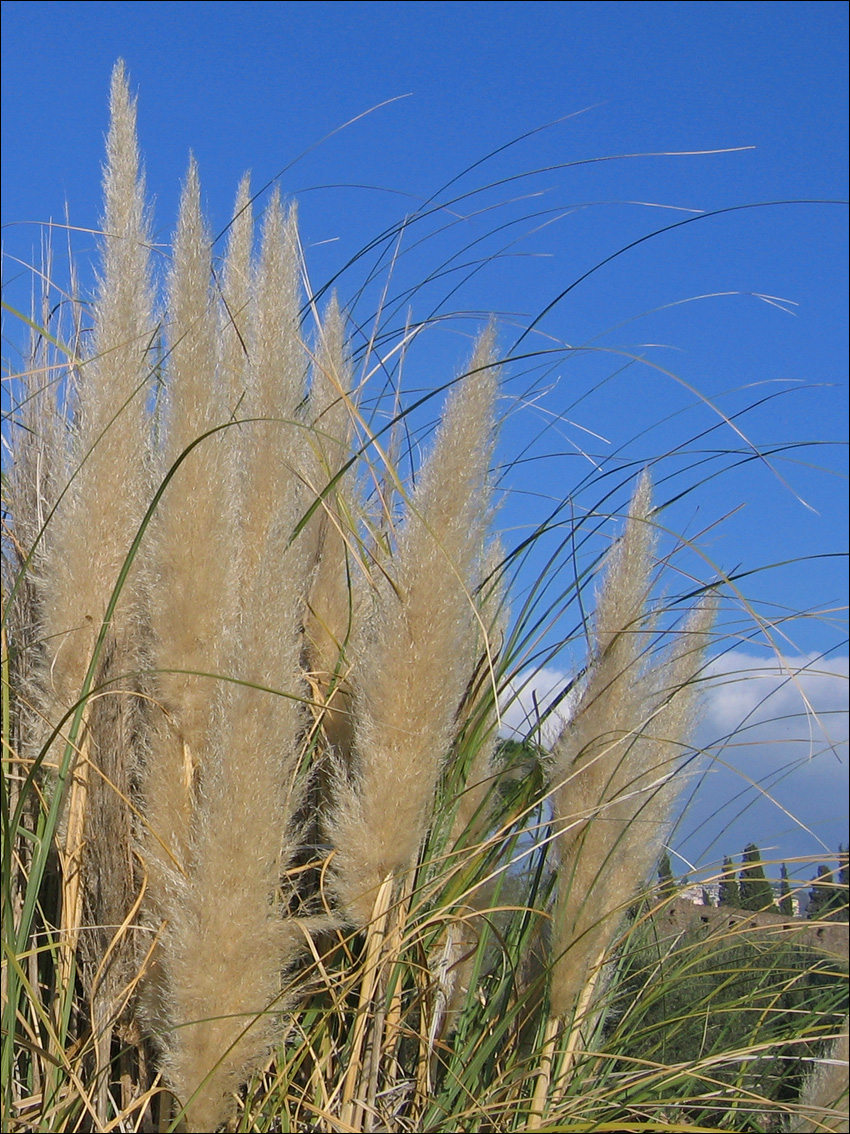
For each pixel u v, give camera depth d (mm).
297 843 2238
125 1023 2322
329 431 2768
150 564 2295
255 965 1958
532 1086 2588
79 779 2324
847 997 3355
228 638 2232
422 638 2215
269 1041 2010
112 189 2480
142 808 2279
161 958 2027
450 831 2666
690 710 2793
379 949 2311
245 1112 2162
